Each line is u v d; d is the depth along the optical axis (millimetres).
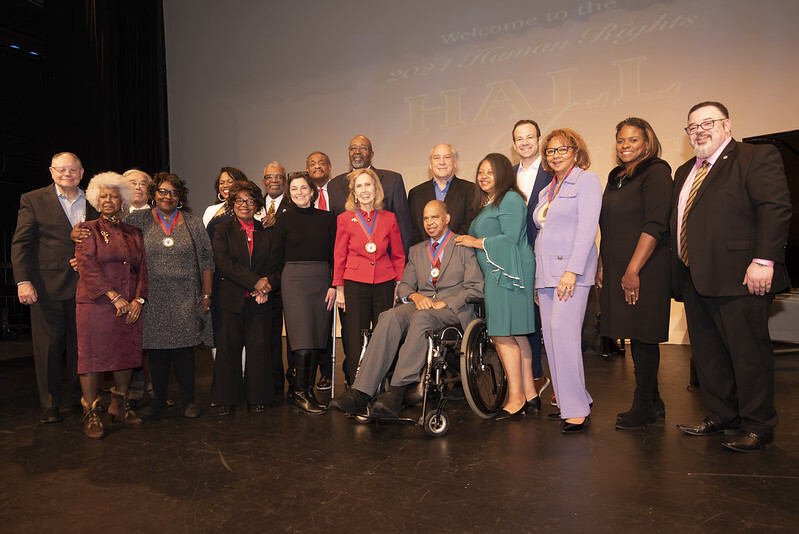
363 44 7594
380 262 3576
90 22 7703
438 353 2992
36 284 3461
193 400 3555
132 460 2705
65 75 7801
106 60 7742
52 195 3551
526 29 6652
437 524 1951
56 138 7965
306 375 3566
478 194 3467
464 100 7004
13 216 8688
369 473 2451
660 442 2783
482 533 1878
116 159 7840
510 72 6738
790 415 3271
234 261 3576
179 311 3408
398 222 3949
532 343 3572
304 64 7969
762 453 2588
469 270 3332
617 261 2986
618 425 3035
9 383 4797
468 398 3066
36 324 3498
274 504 2152
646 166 2959
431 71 7195
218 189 4555
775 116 5504
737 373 2674
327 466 2555
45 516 2105
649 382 3033
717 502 2078
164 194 3471
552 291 3066
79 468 2611
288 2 8062
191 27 8672
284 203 3916
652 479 2309
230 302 3553
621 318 2967
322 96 7855
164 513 2102
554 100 6504
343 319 3836
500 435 2969
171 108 8844
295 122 8023
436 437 2959
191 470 2549
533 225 3400
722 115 2715
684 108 5883
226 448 2854
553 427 3100
